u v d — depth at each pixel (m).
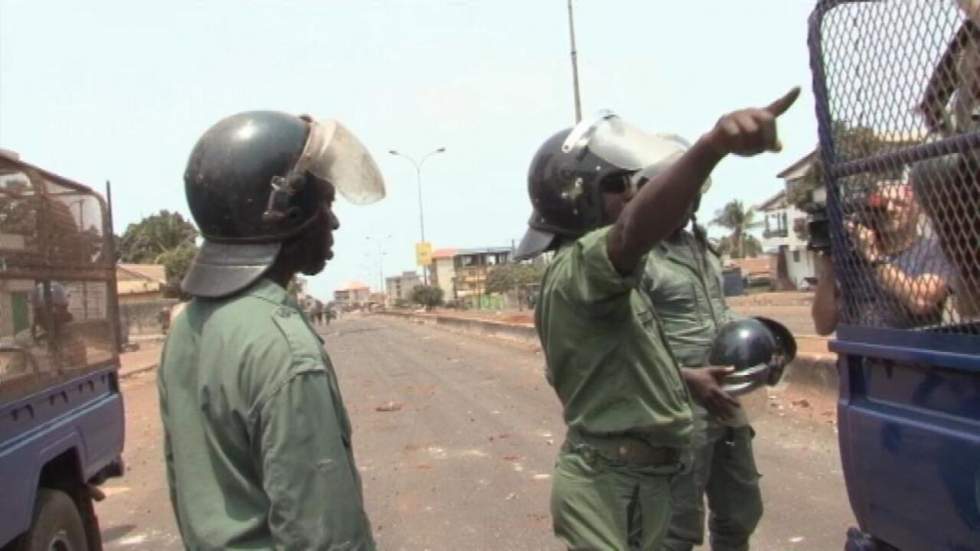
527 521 6.51
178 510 2.09
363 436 10.81
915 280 2.49
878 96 2.46
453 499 7.34
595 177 2.90
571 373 2.73
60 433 4.64
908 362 2.38
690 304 3.96
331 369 2.08
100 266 5.91
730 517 3.98
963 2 2.19
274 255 2.15
